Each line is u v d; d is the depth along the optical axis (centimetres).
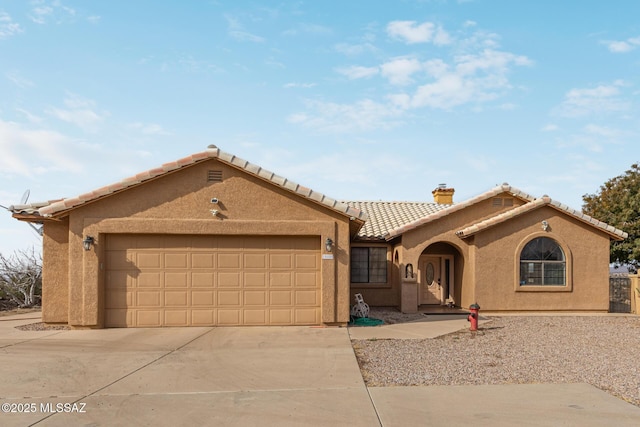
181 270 1345
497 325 1469
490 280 1738
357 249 2006
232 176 1347
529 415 650
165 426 618
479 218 1856
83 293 1296
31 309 1995
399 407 684
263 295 1360
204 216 1331
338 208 1345
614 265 2747
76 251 1302
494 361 970
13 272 2091
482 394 744
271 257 1369
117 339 1170
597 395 738
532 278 1759
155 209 1324
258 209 1346
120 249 1334
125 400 718
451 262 2038
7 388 775
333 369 896
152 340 1159
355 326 1401
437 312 1773
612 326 1454
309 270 1377
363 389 772
